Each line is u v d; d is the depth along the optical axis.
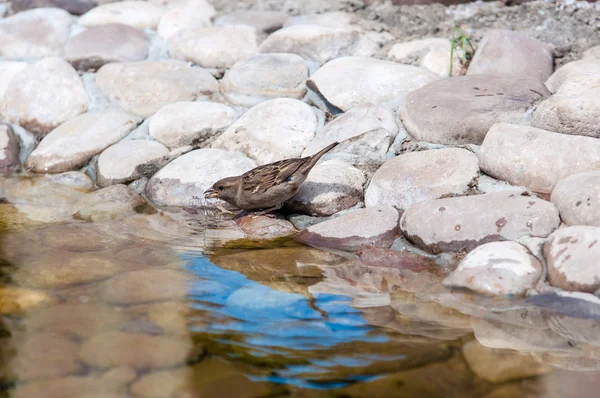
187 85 13.94
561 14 15.40
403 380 6.14
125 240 10.08
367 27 15.64
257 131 12.42
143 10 16.66
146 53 15.46
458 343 6.84
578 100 10.38
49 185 12.58
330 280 8.61
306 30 14.80
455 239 9.09
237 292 8.21
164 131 13.05
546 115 10.59
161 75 14.15
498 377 6.16
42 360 6.52
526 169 9.96
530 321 7.35
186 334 7.09
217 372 6.33
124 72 14.41
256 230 10.50
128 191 12.17
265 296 8.09
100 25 16.00
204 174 11.88
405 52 14.27
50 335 7.04
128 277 8.63
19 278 8.55
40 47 15.71
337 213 10.78
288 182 10.42
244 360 6.55
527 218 8.87
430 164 10.71
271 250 9.74
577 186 8.98
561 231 8.39
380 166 11.35
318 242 9.93
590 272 7.71
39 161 13.12
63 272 8.77
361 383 6.10
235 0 17.69
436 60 13.74
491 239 8.91
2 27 16.14
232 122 13.09
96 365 6.44
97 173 12.77
